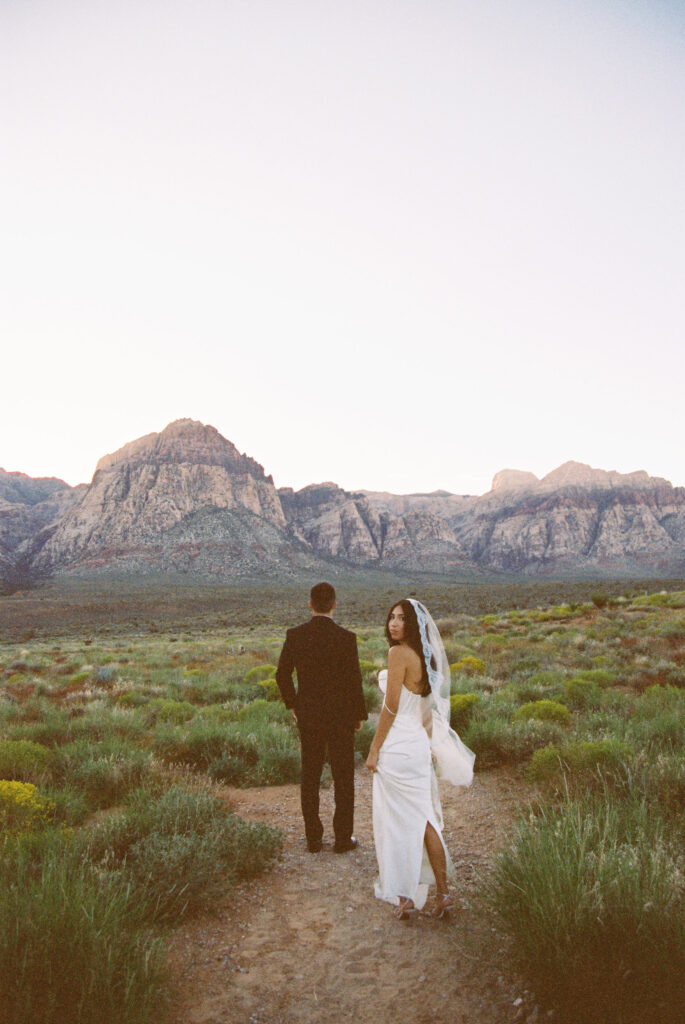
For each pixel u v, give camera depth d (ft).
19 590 499.51
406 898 12.53
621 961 8.89
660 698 29.30
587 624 90.27
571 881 10.22
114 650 112.27
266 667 59.52
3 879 11.07
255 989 10.37
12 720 35.14
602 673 41.55
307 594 470.80
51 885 10.69
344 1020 9.52
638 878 10.21
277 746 25.81
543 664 52.16
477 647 71.67
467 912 12.68
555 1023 8.99
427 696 13.67
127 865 14.07
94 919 10.17
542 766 20.92
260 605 375.04
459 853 16.08
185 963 11.14
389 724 13.37
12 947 9.23
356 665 16.34
